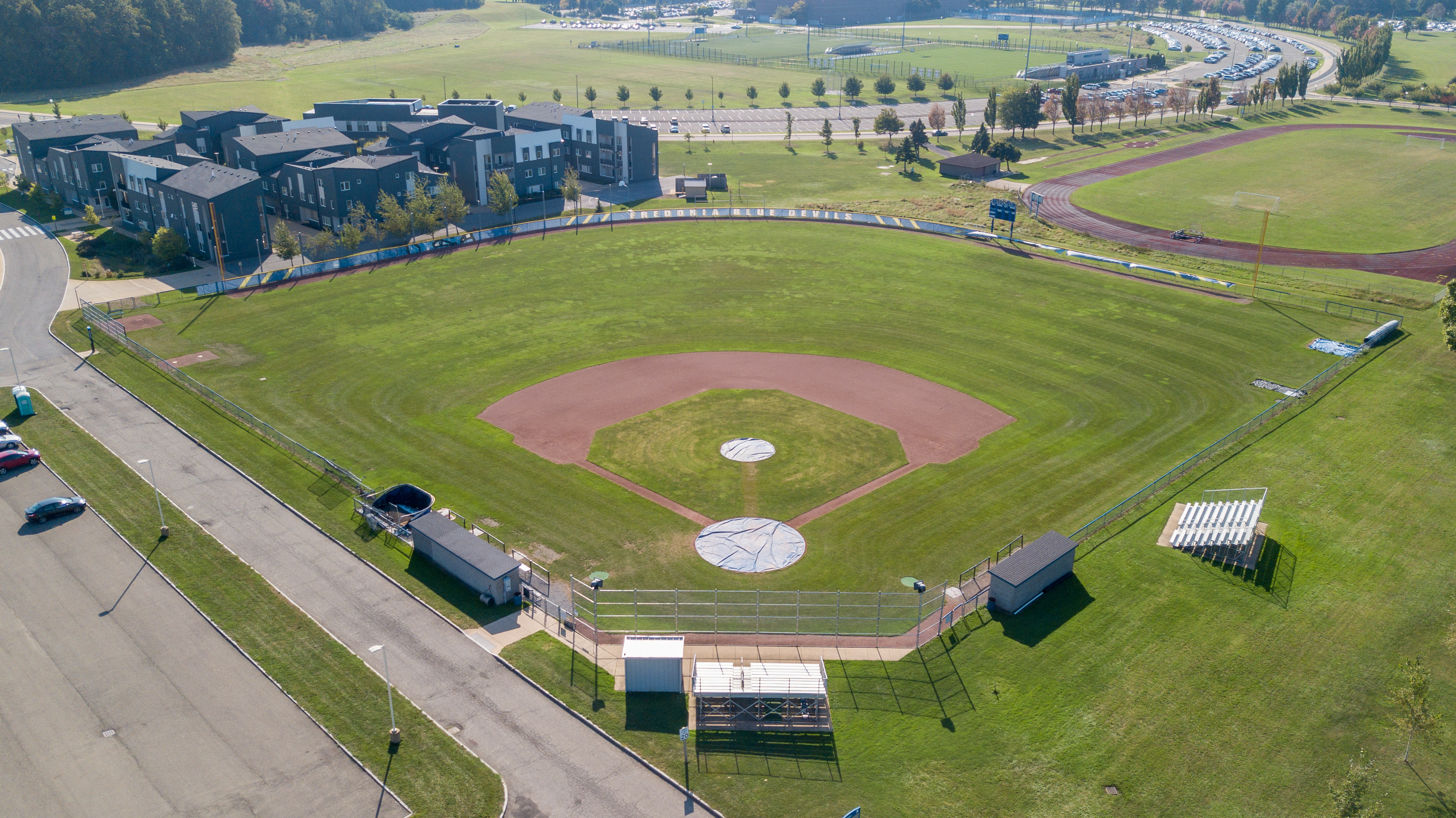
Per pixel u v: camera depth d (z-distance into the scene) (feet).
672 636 191.83
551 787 157.38
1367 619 197.88
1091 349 333.01
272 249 431.84
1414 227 493.77
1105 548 221.25
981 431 276.00
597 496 241.76
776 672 178.19
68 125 517.14
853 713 174.40
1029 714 172.96
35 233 447.42
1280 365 320.70
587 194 551.18
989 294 385.50
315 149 506.48
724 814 152.46
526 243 444.96
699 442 268.41
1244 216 515.09
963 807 153.58
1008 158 624.59
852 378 308.81
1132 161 653.71
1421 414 286.25
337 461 255.70
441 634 193.67
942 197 553.64
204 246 412.77
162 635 191.83
